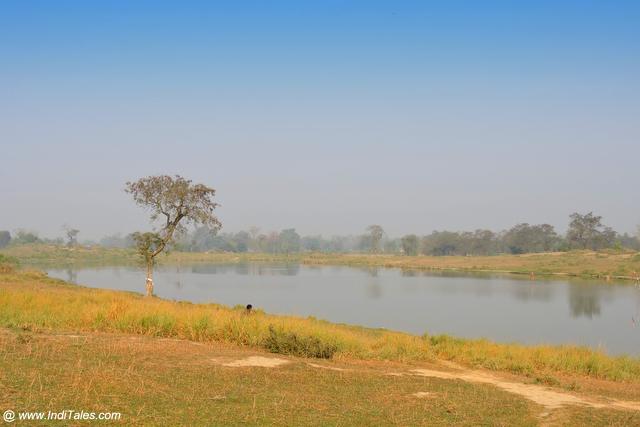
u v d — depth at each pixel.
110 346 14.18
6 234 192.50
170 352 14.54
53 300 22.81
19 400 8.77
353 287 75.00
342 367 15.42
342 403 10.99
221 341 18.08
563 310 52.41
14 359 11.57
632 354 31.53
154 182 42.69
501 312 50.41
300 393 11.49
